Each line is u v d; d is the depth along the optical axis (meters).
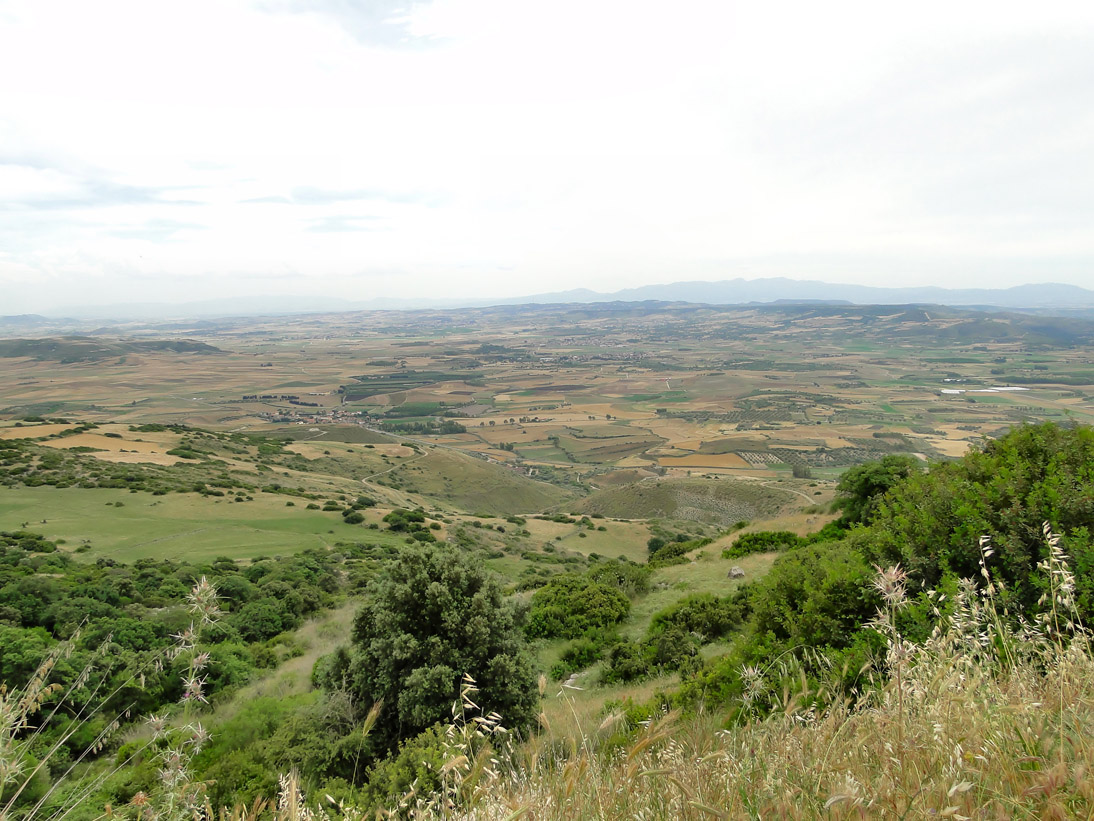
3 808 2.13
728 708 5.87
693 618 14.48
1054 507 5.03
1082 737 1.95
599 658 15.25
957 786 1.59
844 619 6.15
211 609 2.63
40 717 6.90
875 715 2.30
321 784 7.64
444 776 2.76
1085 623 3.77
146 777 3.91
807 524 27.61
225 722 9.82
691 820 2.09
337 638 21.41
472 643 9.73
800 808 1.94
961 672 2.50
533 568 44.72
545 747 3.15
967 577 5.21
